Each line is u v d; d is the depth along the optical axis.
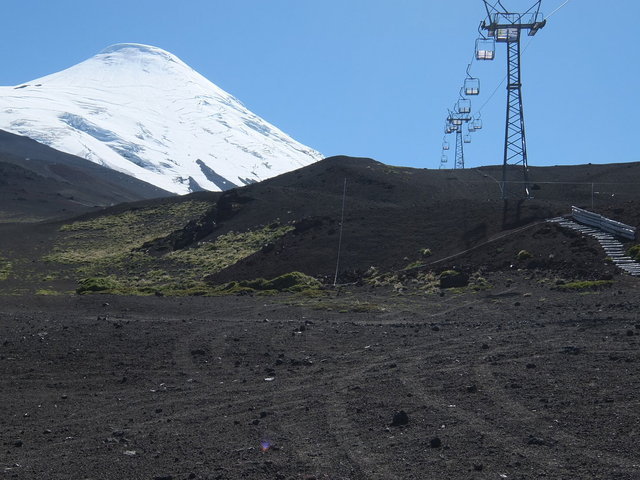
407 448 10.27
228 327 25.38
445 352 18.25
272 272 51.19
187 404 14.20
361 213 60.59
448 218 54.00
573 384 13.34
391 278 42.34
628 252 36.44
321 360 18.39
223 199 85.50
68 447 11.46
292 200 81.38
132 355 19.92
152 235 86.81
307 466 9.73
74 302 35.97
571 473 8.86
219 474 9.59
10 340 22.64
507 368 15.34
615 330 19.66
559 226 43.09
